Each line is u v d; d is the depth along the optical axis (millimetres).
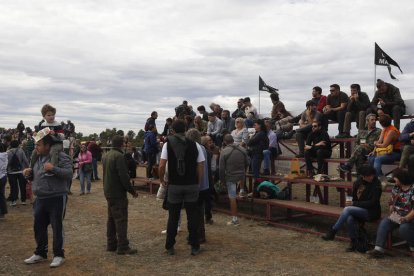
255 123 10055
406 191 6250
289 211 9383
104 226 8891
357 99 10203
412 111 10383
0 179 9555
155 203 11828
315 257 6430
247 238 7711
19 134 22906
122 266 6051
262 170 11156
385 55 11672
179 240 7559
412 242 6176
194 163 6438
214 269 5887
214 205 10930
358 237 6660
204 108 15211
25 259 6484
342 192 9180
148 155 14172
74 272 5797
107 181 6520
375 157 8016
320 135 9375
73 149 17766
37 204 5977
